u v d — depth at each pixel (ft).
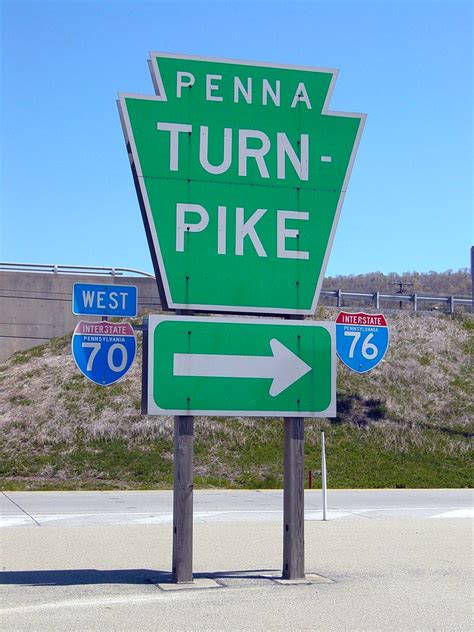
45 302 112.88
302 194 33.50
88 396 94.73
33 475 78.28
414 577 32.76
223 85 33.06
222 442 87.04
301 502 32.45
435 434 93.15
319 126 33.91
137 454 83.25
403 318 121.19
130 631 24.40
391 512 55.52
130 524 48.32
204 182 32.55
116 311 55.62
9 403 94.73
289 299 33.04
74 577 32.71
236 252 32.65
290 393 32.42
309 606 27.81
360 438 90.58
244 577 32.71
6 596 29.04
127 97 32.01
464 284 274.57
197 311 32.19
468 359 112.37
